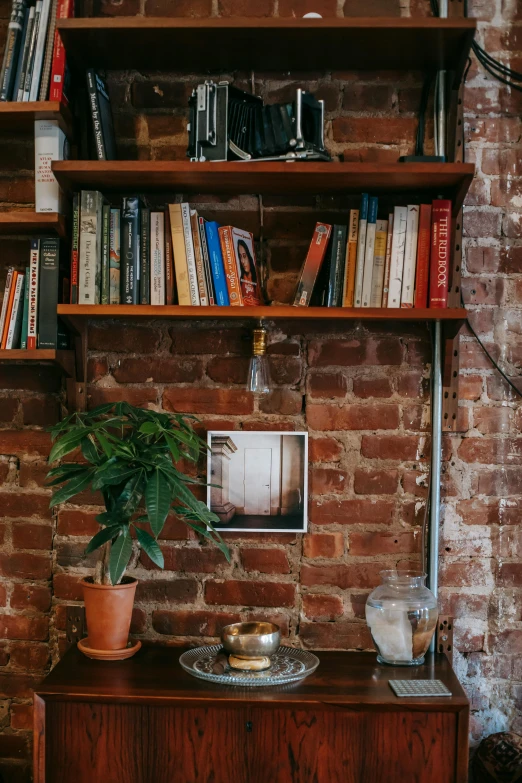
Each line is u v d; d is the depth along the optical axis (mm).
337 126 1974
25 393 2012
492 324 1971
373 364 1963
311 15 1776
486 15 1979
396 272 1812
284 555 1963
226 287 1831
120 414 1765
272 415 1973
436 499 1924
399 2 1959
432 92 1971
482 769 1819
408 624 1753
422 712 1562
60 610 1986
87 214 1817
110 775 1592
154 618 1969
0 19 2023
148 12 1973
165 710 1587
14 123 1906
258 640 1668
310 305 1894
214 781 1585
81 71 1947
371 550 1953
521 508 1953
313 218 1966
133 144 1985
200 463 1977
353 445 1964
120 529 1646
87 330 1991
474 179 1975
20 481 2006
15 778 1979
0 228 1927
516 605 1944
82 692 1563
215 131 1768
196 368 1982
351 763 1576
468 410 1962
